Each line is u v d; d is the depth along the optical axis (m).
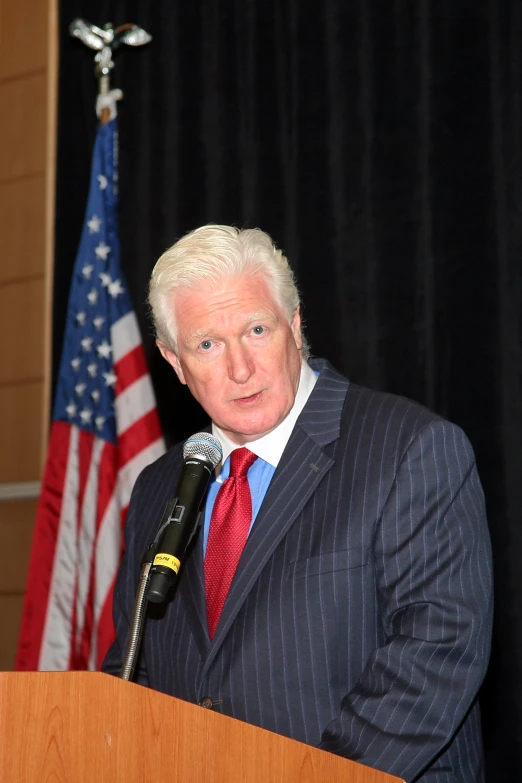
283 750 1.42
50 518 3.91
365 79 4.15
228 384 1.99
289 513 1.93
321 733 1.78
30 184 5.04
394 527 1.85
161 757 1.34
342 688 1.81
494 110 3.87
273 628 1.84
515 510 3.55
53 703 1.30
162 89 4.59
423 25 4.05
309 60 4.28
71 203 4.66
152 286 2.09
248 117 4.37
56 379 4.57
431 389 3.78
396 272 3.95
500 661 3.45
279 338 2.02
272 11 4.42
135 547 2.25
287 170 4.25
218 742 1.38
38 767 1.27
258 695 1.82
